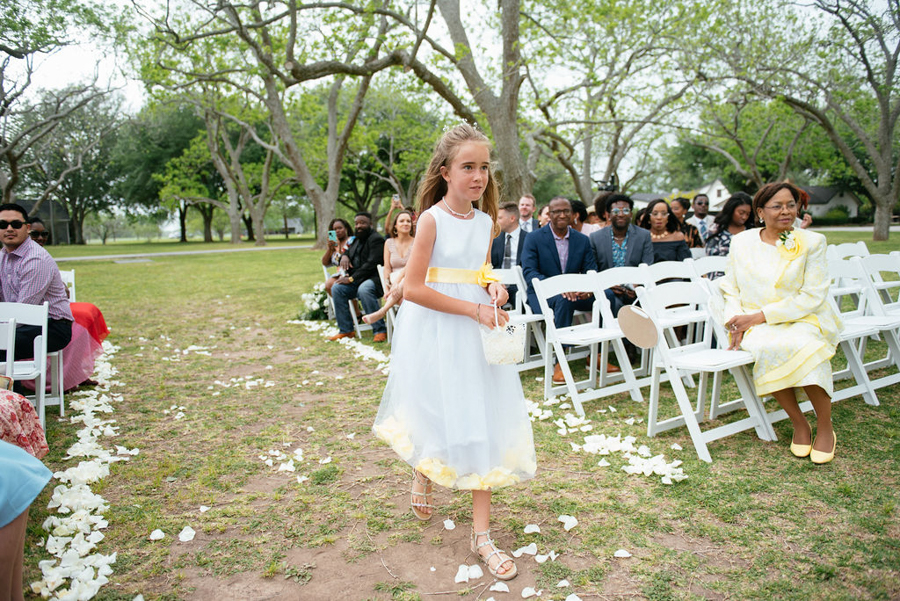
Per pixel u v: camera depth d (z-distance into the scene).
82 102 21.94
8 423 2.54
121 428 4.34
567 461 3.63
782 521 2.83
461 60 12.65
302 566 2.58
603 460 3.60
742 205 6.14
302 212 79.38
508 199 12.70
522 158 12.76
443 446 2.53
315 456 3.79
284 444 4.00
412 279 2.47
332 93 25.33
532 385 5.38
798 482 3.24
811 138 30.08
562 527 2.85
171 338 7.74
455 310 2.46
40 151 26.81
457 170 2.48
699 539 2.71
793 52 17.67
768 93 18.41
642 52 14.20
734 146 32.31
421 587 2.42
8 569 1.96
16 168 21.22
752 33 17.47
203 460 3.75
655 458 3.48
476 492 2.61
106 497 3.23
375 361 6.32
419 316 2.62
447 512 3.04
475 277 2.62
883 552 2.54
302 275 15.83
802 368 3.44
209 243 51.91
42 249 4.59
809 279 3.62
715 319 4.08
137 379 5.72
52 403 4.51
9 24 16.42
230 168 40.06
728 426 3.80
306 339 7.58
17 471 2.00
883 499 3.00
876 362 5.14
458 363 2.52
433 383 2.55
